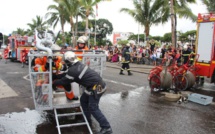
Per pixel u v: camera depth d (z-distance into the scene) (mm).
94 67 5531
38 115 5488
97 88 4332
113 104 6535
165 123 5176
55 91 5980
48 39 5086
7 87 8359
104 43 49156
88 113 4898
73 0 25578
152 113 5836
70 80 4379
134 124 5070
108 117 5473
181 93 8148
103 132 4316
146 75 12094
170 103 6777
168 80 8039
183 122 5270
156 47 18328
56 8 31609
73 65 4379
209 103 6777
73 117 5336
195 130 4832
